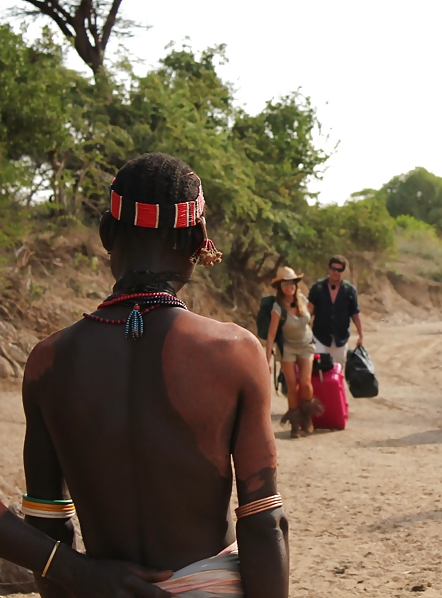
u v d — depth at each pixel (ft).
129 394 6.29
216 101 94.27
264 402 6.41
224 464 6.33
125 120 79.00
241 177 79.97
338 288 35.45
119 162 78.07
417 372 60.90
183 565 6.20
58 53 65.46
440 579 14.82
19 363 42.19
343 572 15.70
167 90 81.25
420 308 164.86
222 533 6.39
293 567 16.17
